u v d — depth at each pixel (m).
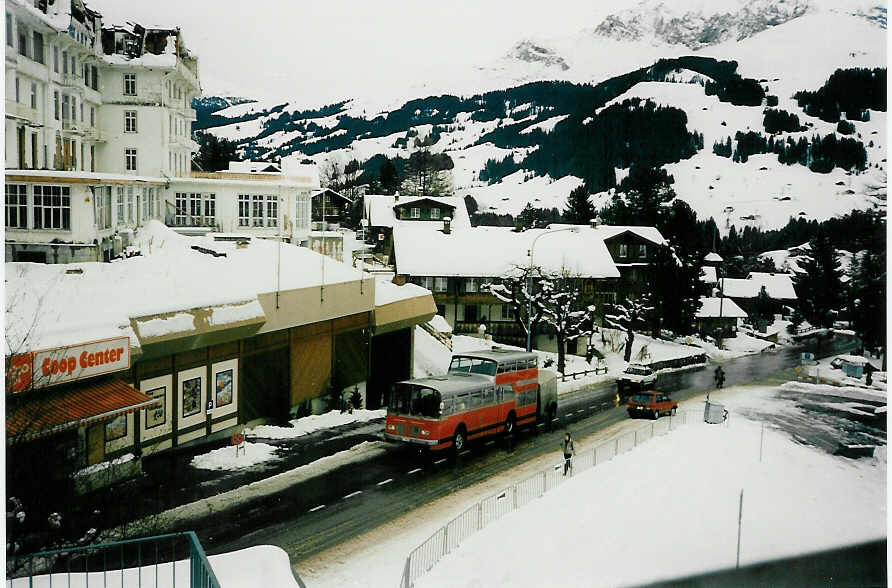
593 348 66.12
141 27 54.00
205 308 29.09
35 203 33.56
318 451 30.50
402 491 25.86
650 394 42.50
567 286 65.44
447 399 29.50
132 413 26.72
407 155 187.12
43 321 23.78
